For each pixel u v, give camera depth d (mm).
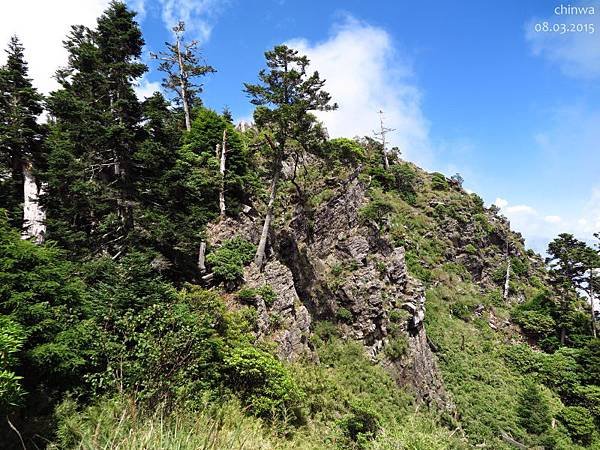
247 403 11859
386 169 57062
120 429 5109
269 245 23422
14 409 6953
